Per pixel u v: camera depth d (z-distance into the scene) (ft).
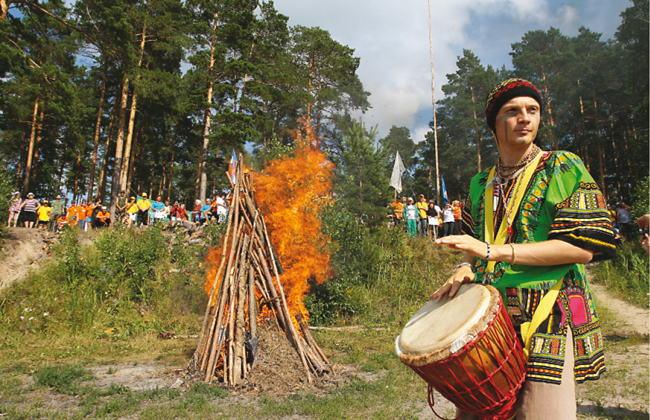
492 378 5.16
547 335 5.22
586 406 13.33
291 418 13.14
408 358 5.59
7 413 13.20
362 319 32.17
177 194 172.35
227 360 16.85
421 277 41.16
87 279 34.22
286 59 98.99
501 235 5.90
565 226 5.21
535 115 5.88
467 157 128.67
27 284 33.71
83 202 65.36
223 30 89.15
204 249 38.22
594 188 5.28
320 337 25.93
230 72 91.09
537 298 5.39
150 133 119.24
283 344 17.65
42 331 27.45
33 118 95.91
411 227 51.13
